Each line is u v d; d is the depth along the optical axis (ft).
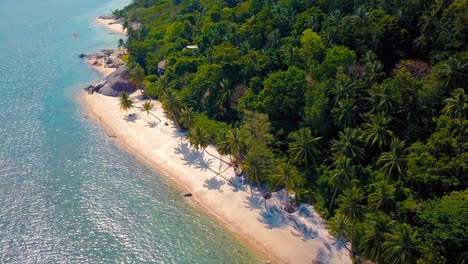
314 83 344.28
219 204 320.29
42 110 477.77
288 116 355.15
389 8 392.47
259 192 323.16
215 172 351.87
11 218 314.76
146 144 403.95
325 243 276.00
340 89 318.45
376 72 332.39
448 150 270.05
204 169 357.82
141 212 318.86
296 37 416.46
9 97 507.71
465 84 303.07
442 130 280.92
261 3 538.06
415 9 372.17
